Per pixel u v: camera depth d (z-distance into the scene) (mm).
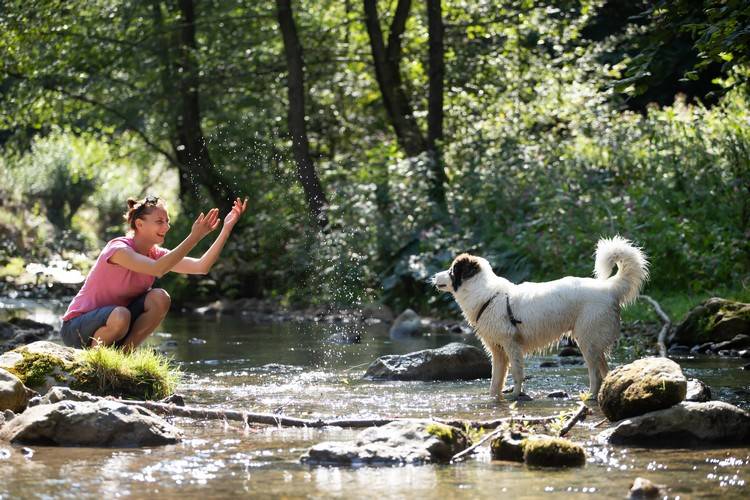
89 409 5648
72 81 21484
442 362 8602
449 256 14734
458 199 15383
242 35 21469
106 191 29594
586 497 4328
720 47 8039
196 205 21156
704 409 5570
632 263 7426
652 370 5883
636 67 8805
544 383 8156
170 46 21359
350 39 22562
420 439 5285
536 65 21234
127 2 20812
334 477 4734
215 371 9180
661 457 5172
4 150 26859
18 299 20172
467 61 20875
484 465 5031
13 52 20625
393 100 18969
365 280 16500
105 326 7469
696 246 13016
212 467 4957
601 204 13781
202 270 7871
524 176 15148
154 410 6473
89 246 25281
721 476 4719
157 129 22594
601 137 16266
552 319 7379
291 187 19453
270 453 5320
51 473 4805
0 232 24672
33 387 6664
